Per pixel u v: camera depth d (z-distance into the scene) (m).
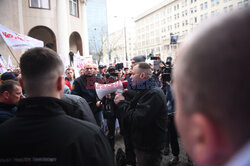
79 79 3.40
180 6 52.12
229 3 36.19
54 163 0.83
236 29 0.30
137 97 2.12
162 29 61.28
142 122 1.94
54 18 14.79
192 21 48.09
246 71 0.28
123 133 2.47
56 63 0.98
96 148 0.92
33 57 0.94
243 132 0.29
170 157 3.53
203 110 0.32
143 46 73.31
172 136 3.24
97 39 40.53
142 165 2.02
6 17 12.19
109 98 2.68
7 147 0.85
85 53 18.16
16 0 12.66
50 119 0.91
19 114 0.95
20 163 0.84
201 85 0.32
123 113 2.16
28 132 0.88
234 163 0.28
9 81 1.91
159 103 1.96
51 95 0.97
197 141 0.35
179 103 0.39
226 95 0.29
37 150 0.84
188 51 0.35
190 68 0.34
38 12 14.16
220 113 0.30
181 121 0.39
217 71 0.30
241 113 0.28
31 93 0.95
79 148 0.87
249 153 0.27
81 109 1.54
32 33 16.55
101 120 3.68
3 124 0.94
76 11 17.39
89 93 3.32
